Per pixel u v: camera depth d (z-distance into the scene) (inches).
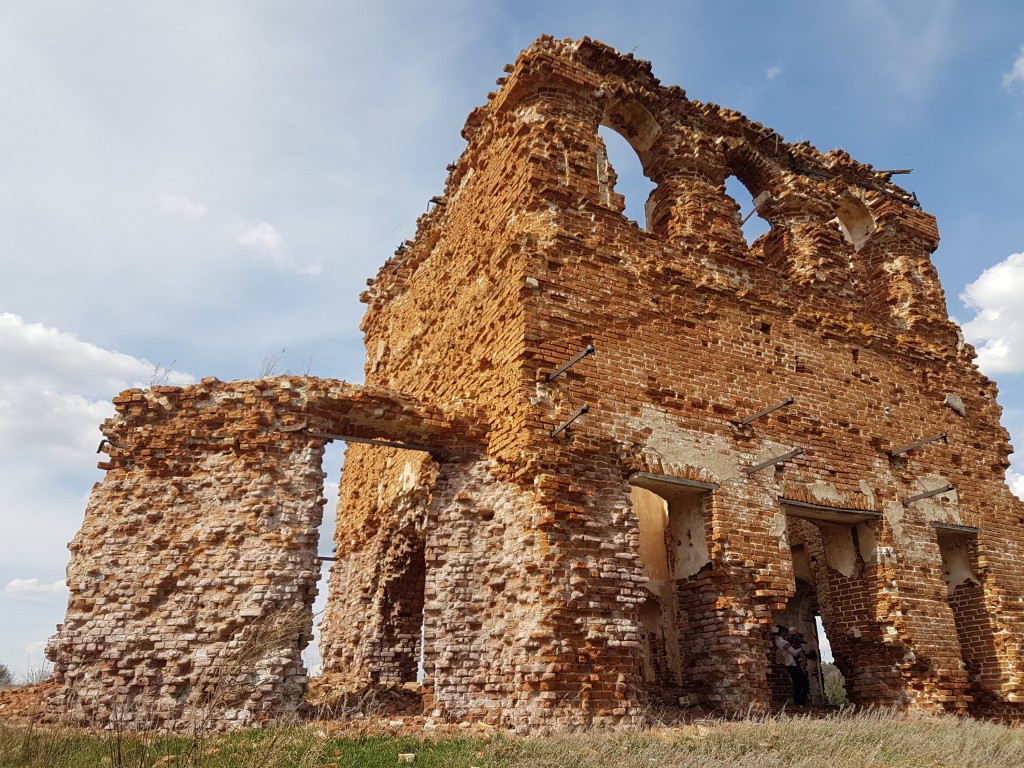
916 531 539.8
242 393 428.5
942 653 501.4
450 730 350.3
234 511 398.3
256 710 353.4
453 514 438.9
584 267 478.6
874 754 303.9
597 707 368.2
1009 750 327.6
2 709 388.5
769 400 515.8
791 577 462.6
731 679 416.5
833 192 681.6
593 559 400.8
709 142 613.3
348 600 655.1
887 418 573.3
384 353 807.7
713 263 551.5
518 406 423.5
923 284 700.7
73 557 392.5
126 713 344.8
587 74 566.3
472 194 612.1
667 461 452.4
